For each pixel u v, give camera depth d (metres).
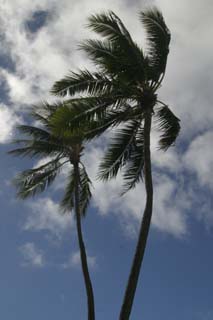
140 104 19.55
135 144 21.12
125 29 19.53
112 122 20.39
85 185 27.58
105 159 21.22
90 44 19.56
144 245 17.27
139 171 21.31
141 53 19.56
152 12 20.14
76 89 19.66
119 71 19.33
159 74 19.58
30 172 27.58
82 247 23.81
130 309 16.47
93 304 21.92
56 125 18.84
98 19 19.39
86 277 22.78
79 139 21.19
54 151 26.81
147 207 17.77
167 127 20.06
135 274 16.86
